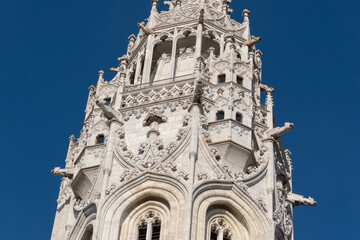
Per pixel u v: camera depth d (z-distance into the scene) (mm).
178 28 54250
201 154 45375
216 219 43875
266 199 45531
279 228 44875
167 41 54469
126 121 48531
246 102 48750
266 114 50750
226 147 45812
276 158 49094
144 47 54375
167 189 44000
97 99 51406
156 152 45875
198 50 51875
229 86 48938
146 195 44219
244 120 47781
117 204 44062
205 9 55188
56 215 51000
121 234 43281
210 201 43688
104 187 44938
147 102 49094
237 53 53969
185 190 43406
